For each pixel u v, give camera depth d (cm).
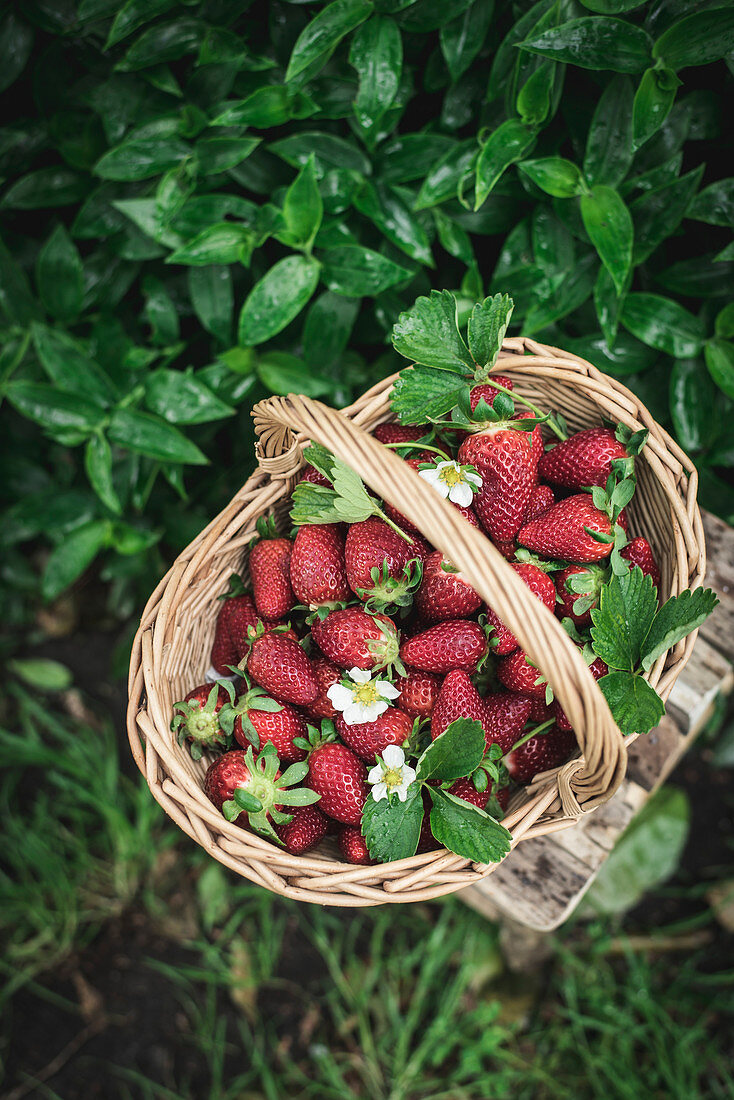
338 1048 81
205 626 65
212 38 62
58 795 90
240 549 65
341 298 67
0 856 89
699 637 67
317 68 61
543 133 64
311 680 61
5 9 63
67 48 64
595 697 51
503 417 60
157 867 87
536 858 65
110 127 66
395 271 65
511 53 61
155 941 85
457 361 61
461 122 65
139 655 59
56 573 77
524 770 62
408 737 60
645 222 63
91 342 72
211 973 83
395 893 54
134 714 58
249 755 58
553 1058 79
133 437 69
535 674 60
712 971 82
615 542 59
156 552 82
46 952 85
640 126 59
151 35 61
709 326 67
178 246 67
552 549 60
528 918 64
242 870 55
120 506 76
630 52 58
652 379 69
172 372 69
